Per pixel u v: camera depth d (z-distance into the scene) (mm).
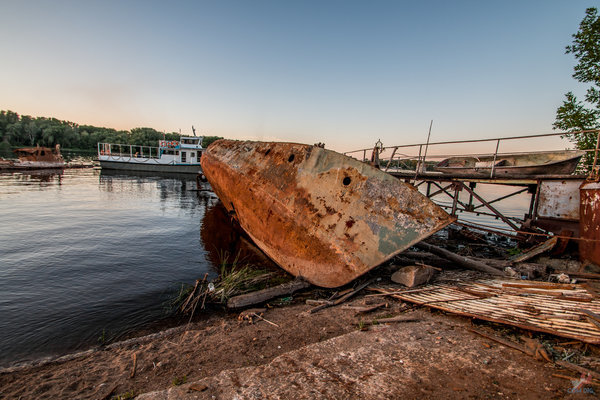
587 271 5172
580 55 9703
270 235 5879
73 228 9695
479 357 2787
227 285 5172
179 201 16531
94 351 3508
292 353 3049
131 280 5844
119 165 32562
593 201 5262
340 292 4934
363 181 4844
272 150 6496
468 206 9227
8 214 11414
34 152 33281
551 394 2229
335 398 2307
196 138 32406
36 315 4426
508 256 7000
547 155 9984
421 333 3326
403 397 2293
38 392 2715
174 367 3074
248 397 2365
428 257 6543
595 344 2809
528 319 3275
